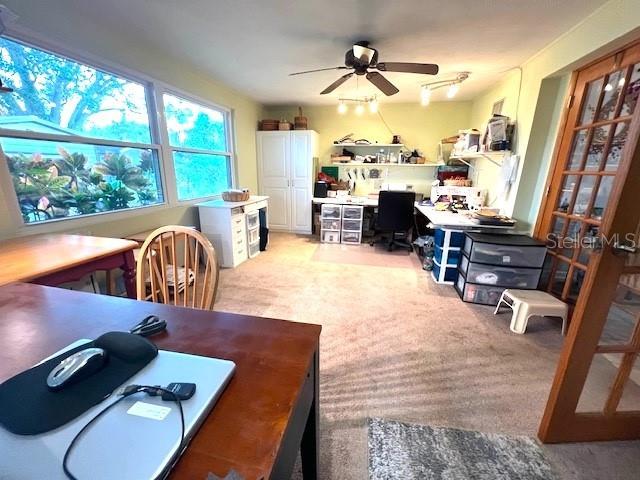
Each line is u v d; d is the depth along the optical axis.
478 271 2.61
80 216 2.22
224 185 4.32
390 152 5.05
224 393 0.56
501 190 3.19
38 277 1.21
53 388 0.53
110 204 2.51
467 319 2.37
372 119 5.00
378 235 5.03
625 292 1.17
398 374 1.72
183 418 0.49
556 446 1.27
